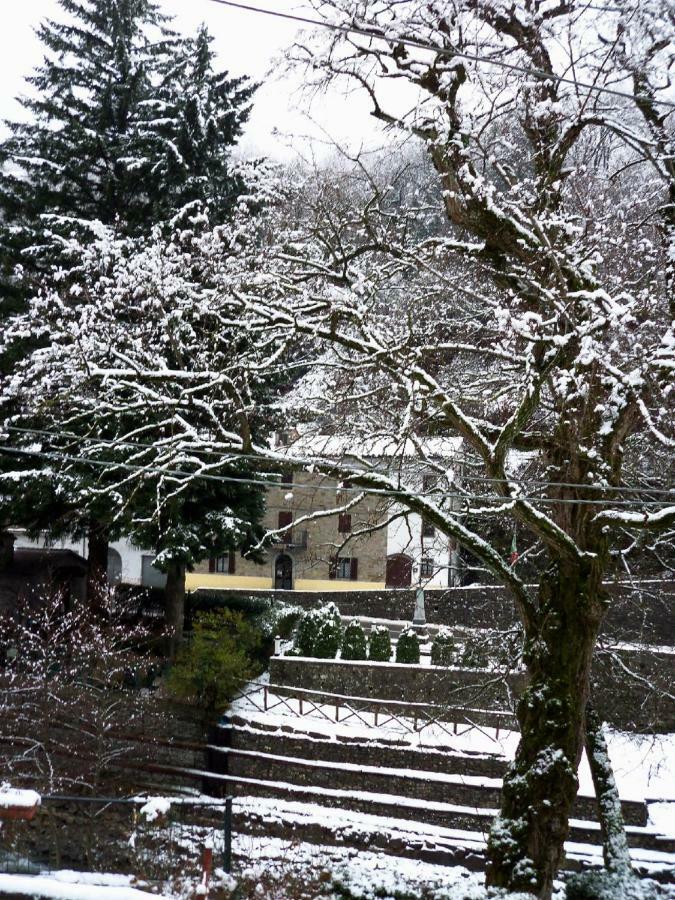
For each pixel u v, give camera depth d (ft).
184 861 49.11
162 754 76.43
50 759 74.33
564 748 40.06
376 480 43.37
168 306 55.42
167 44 95.35
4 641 85.25
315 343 55.57
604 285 50.49
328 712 82.58
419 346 48.08
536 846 38.93
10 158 88.84
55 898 29.22
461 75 43.52
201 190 83.66
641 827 65.57
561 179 49.96
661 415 44.88
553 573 42.37
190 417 66.54
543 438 46.44
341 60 45.27
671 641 91.35
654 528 40.22
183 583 94.58
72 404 53.47
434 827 67.92
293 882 57.52
